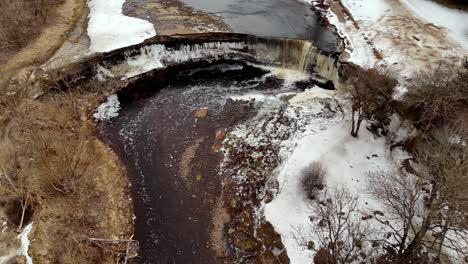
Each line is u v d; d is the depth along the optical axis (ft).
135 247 95.04
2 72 128.88
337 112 121.70
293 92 131.85
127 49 138.51
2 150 110.32
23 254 90.63
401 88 114.52
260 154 113.09
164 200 104.68
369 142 110.01
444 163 70.90
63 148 109.81
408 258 80.18
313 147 109.09
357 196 91.30
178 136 120.98
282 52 141.59
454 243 82.12
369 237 88.79
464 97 98.63
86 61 133.59
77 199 102.06
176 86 137.39
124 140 120.16
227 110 127.65
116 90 134.10
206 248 94.48
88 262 90.12
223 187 106.83
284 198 98.53
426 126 100.48
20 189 100.48
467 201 67.51
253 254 92.43
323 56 133.39
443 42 132.16
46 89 127.44
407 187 82.89
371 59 128.47
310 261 87.10
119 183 108.06
